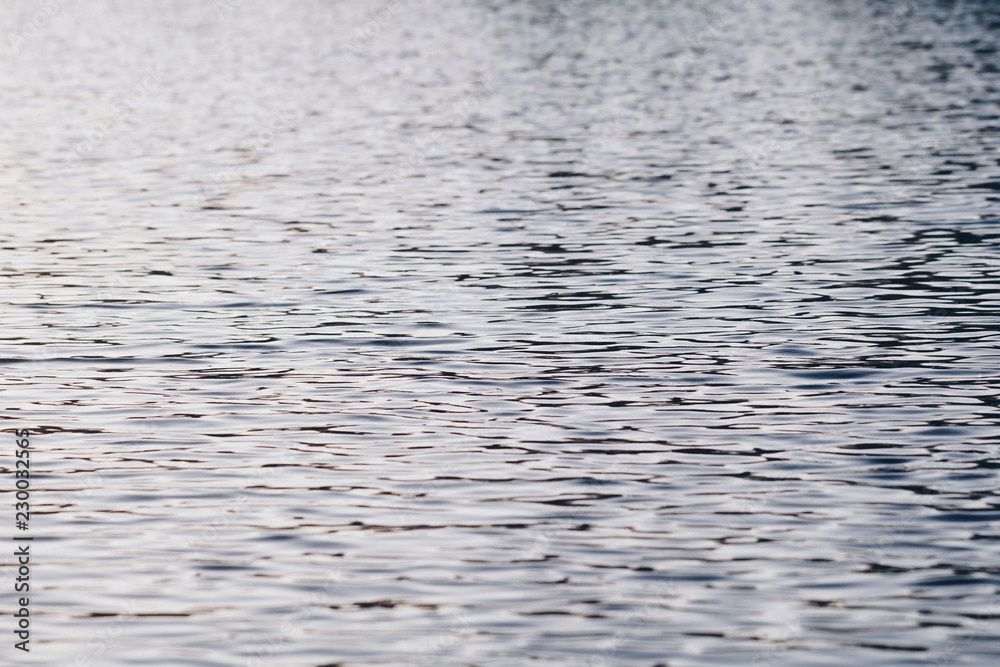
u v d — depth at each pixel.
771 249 42.72
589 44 101.06
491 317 35.75
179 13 130.75
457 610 20.42
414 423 28.11
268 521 23.47
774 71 84.88
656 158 58.81
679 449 26.50
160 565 21.89
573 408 28.88
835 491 24.41
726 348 32.84
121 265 41.94
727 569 21.53
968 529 22.77
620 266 40.94
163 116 72.94
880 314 35.47
